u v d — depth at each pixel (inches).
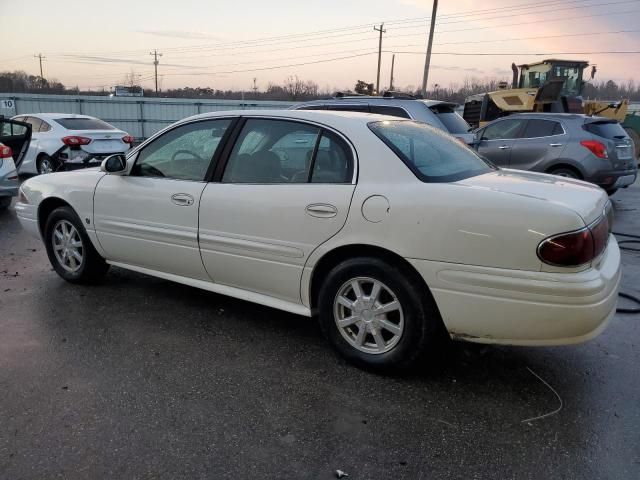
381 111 331.9
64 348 141.4
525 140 376.8
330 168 130.4
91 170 184.7
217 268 149.4
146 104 1175.6
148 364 133.3
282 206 132.9
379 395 120.0
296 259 132.9
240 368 131.9
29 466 95.6
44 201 190.5
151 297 179.9
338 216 124.6
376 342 127.3
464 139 329.7
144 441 102.8
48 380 124.9
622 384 125.9
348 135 130.0
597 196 121.3
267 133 142.8
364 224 121.3
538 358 138.7
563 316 104.9
